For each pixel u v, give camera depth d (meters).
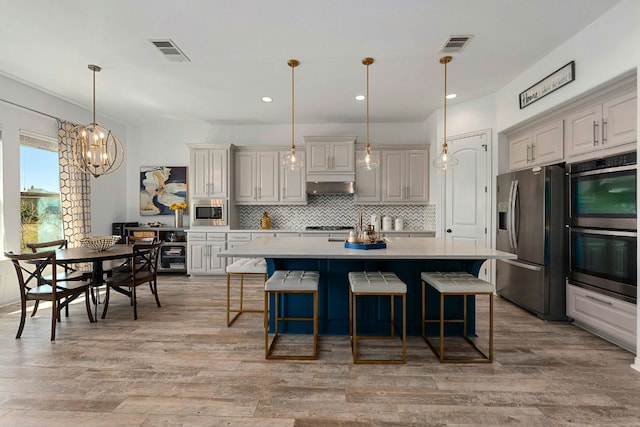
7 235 3.79
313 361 2.43
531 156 3.71
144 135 5.93
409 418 1.76
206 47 3.06
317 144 5.42
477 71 3.59
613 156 2.62
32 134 4.11
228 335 2.93
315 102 4.66
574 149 3.06
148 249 3.59
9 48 3.09
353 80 3.84
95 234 5.20
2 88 3.69
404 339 2.40
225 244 5.43
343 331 2.97
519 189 3.60
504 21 2.64
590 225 2.86
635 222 2.44
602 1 2.39
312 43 2.98
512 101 3.85
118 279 3.40
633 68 2.34
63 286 3.03
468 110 4.50
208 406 1.86
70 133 4.57
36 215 4.22
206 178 5.49
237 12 2.51
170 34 2.83
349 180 5.39
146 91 4.23
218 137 5.91
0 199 3.73
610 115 2.66
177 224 5.71
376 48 3.08
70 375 2.20
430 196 5.37
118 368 2.30
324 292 2.97
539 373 2.24
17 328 3.05
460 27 2.73
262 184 5.65
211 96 4.42
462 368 2.32
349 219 5.83
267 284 2.46
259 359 2.46
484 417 1.77
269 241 3.37
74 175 4.58
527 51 3.15
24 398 1.93
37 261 3.07
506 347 2.66
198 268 5.45
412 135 5.72
